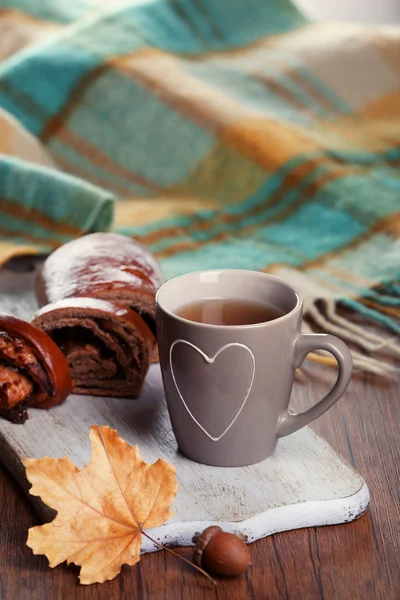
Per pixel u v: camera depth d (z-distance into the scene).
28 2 1.56
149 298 0.85
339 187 1.20
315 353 0.91
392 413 0.82
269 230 1.17
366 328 0.96
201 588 0.66
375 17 2.12
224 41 1.55
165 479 0.69
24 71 1.37
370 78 1.50
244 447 0.73
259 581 0.67
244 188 1.27
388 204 1.17
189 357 0.70
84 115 1.36
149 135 1.34
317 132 1.36
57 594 0.66
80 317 0.80
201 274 0.76
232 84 1.45
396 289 1.01
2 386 0.77
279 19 1.61
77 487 0.67
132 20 1.48
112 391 0.81
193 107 1.33
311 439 0.76
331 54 1.51
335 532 0.70
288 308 0.74
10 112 1.35
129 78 1.37
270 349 0.70
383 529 0.70
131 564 0.66
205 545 0.67
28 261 1.06
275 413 0.72
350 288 1.01
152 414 0.79
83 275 0.86
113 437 0.69
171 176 1.32
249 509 0.69
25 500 0.73
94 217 1.05
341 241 1.13
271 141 1.28
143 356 0.80
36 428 0.77
